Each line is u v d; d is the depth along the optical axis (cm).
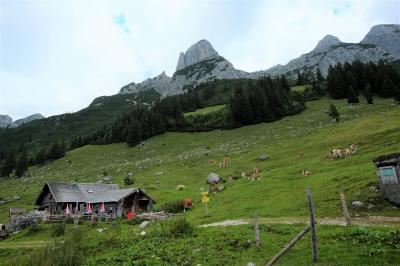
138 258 2528
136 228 4353
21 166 14600
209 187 6725
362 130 8544
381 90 15462
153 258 2475
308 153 8019
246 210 4159
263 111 15062
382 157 3325
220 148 11962
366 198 3388
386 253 1870
